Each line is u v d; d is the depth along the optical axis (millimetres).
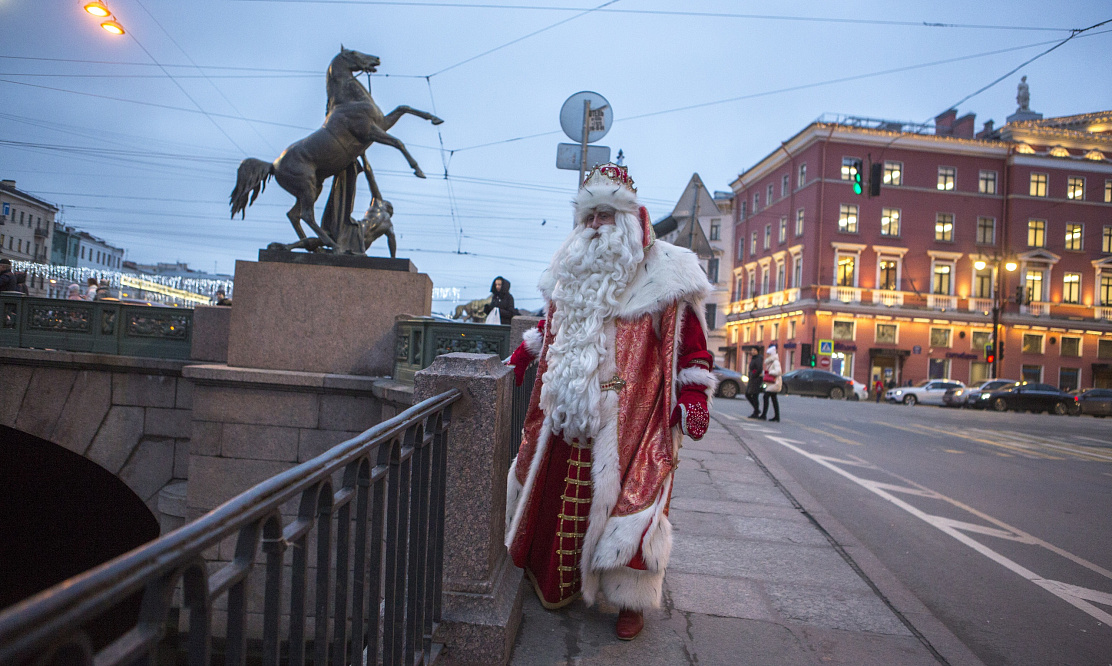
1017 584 4297
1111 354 40531
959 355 39750
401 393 5852
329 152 8008
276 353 7426
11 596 12008
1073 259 40750
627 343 2703
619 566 2512
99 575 737
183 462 8422
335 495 1523
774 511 5203
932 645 2812
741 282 50062
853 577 3668
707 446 8891
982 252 40469
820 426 14180
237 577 1089
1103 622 3686
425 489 2156
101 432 8570
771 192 45562
